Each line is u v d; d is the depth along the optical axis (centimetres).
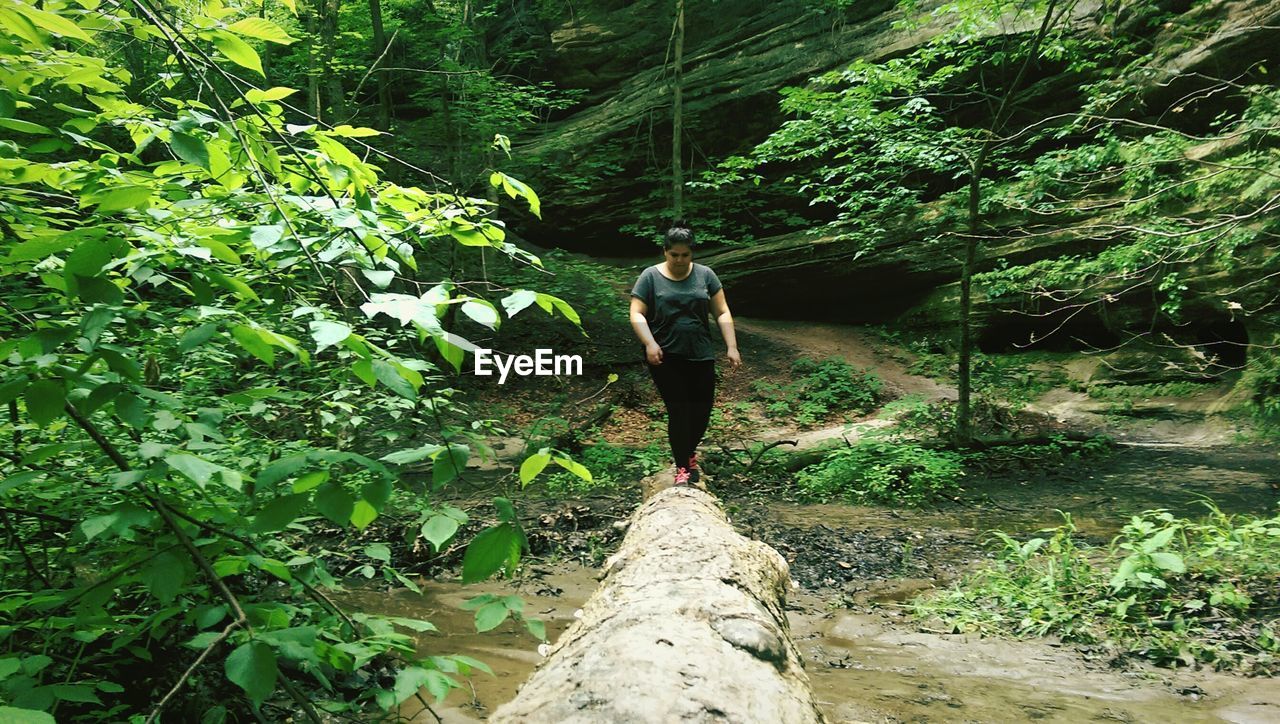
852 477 866
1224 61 1214
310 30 1441
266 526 151
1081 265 1101
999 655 394
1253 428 1052
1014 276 1177
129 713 279
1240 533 499
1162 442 1096
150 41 192
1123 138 1258
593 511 761
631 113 1944
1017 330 1544
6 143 175
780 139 1106
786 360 1622
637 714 164
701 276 513
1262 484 805
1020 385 1388
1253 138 1079
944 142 1012
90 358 153
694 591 259
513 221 1942
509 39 2159
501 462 1011
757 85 1812
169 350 327
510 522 156
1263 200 1051
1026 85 1466
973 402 1188
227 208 192
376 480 155
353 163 195
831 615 468
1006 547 553
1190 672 363
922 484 828
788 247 1719
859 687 353
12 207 180
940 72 1033
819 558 597
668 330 502
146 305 196
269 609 190
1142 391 1242
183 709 285
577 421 1370
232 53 176
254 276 210
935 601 480
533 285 1488
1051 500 788
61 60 179
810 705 198
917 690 349
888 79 1035
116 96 205
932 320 1623
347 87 2020
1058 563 495
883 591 514
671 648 198
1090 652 393
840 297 1750
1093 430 1187
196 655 299
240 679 150
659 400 1477
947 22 1563
